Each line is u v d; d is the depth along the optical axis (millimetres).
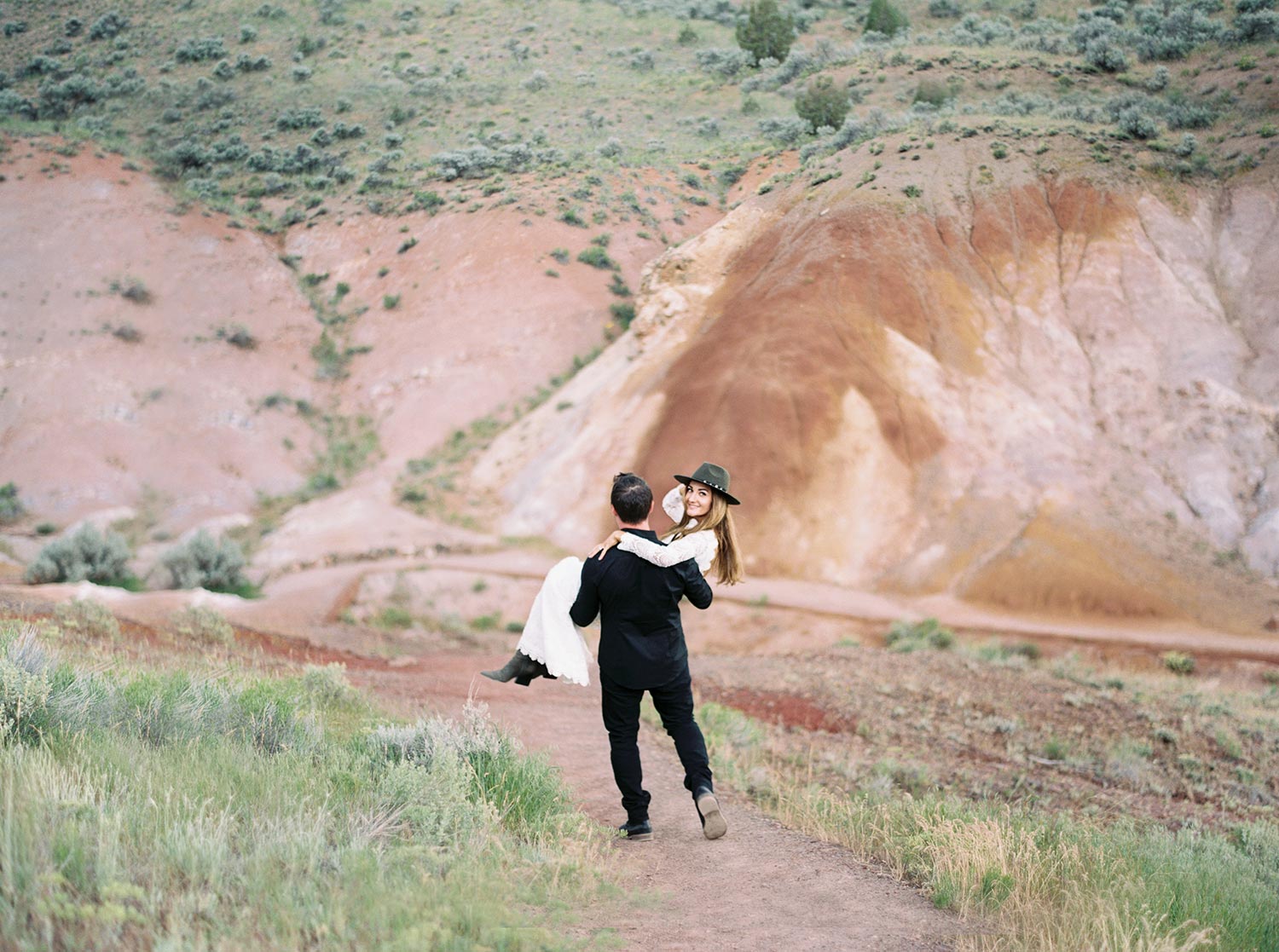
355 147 93875
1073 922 4605
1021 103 76812
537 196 76188
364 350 65312
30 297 63188
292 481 55094
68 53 119438
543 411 55375
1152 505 41500
